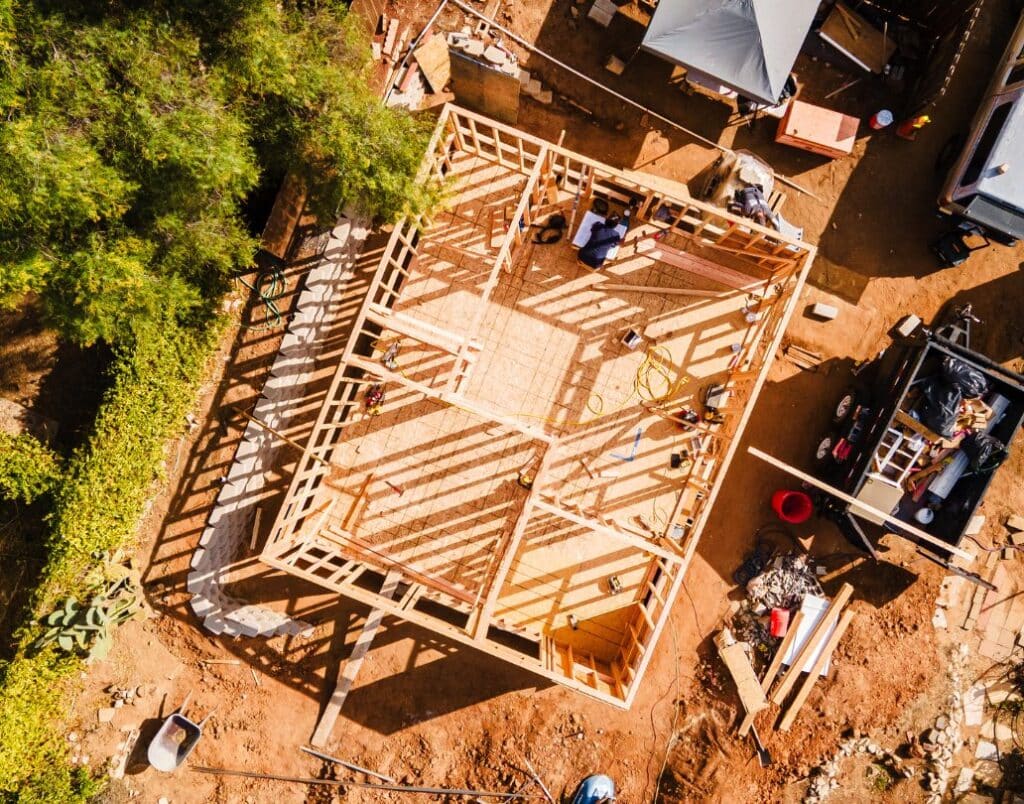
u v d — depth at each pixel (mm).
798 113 13383
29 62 9852
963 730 14148
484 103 13680
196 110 10172
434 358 13664
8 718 13531
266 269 13711
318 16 11258
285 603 14164
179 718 14141
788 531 13992
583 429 13719
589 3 13734
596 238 13039
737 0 11805
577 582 13727
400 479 13836
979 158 13039
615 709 14188
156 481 14008
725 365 13617
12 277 10219
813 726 14125
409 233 12578
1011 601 14125
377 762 14297
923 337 12734
